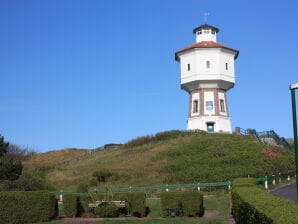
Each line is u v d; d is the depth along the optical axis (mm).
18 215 25047
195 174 44188
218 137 61094
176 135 67312
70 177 52469
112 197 28656
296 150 18719
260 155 48906
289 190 31734
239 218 18641
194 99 73188
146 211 28562
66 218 27453
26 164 66750
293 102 18828
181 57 74875
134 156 59938
